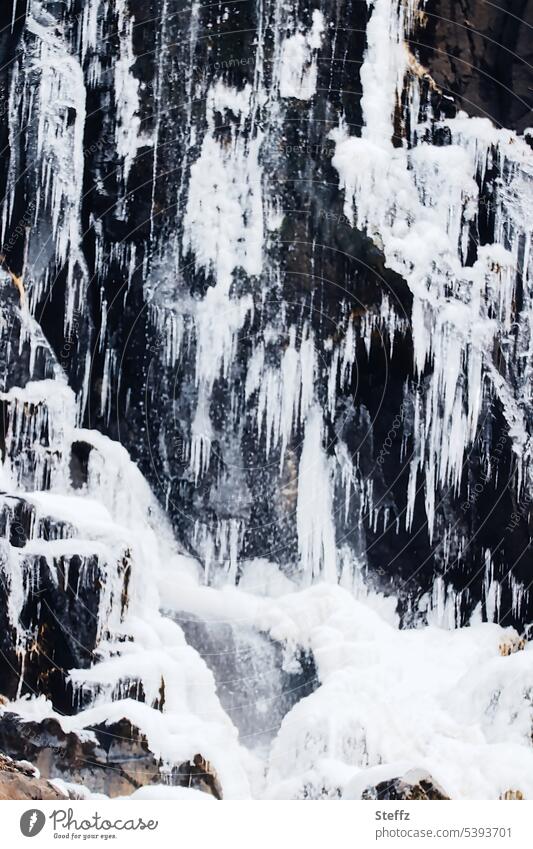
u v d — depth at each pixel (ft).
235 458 68.44
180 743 49.83
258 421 68.23
